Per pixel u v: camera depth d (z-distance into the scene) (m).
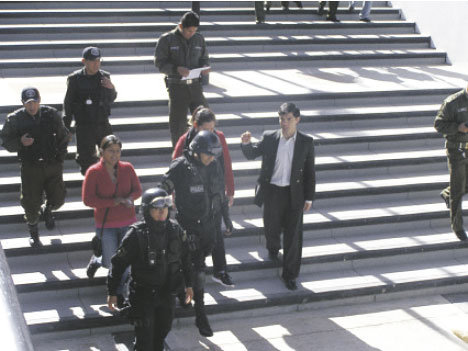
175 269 4.74
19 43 10.24
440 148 8.69
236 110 8.84
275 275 6.49
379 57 11.38
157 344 5.04
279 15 12.40
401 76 10.55
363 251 6.73
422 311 6.26
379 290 6.39
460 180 6.87
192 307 5.77
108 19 11.52
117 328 5.59
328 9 12.70
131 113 8.36
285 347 5.52
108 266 5.54
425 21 12.25
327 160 7.98
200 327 5.48
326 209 7.42
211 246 5.53
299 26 11.95
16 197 6.79
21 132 5.76
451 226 7.29
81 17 11.38
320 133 8.52
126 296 5.05
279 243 6.34
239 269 6.32
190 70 7.06
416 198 7.82
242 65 10.77
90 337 5.51
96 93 6.48
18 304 1.19
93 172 5.43
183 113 7.29
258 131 8.50
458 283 6.67
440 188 7.88
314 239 7.02
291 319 6.02
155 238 4.58
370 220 7.16
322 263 6.63
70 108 6.50
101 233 5.51
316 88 9.50
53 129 5.86
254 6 12.73
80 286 5.84
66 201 6.80
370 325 5.96
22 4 11.55
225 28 11.58
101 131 6.61
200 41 7.21
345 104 9.31
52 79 9.48
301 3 12.96
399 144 8.61
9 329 1.12
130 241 4.59
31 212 5.96
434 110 9.17
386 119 8.99
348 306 6.33
